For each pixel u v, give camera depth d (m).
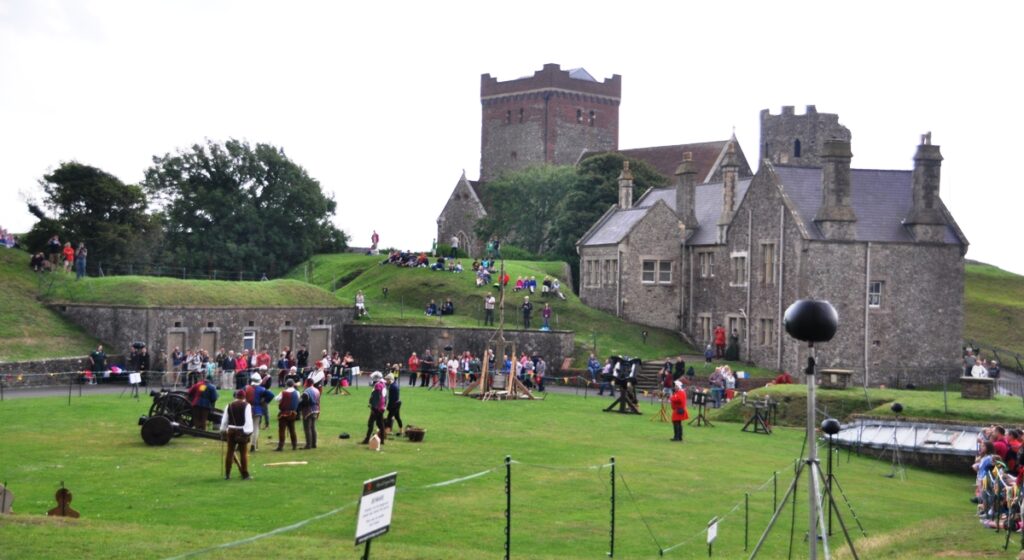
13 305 62.56
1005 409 47.56
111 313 63.59
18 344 57.97
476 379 61.03
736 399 53.97
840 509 30.62
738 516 28.41
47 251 77.06
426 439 39.34
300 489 28.52
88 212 86.25
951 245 72.56
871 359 71.31
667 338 83.12
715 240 81.88
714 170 120.19
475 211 131.00
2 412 42.66
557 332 74.56
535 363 70.62
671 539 25.14
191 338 65.38
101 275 73.56
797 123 126.81
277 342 71.56
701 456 38.81
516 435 41.78
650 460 36.97
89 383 57.00
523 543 23.84
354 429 41.22
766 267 75.25
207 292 69.12
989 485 27.48
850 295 71.06
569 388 68.06
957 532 25.64
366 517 15.19
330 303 76.94
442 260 89.75
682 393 42.88
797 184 74.44
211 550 19.61
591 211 102.88
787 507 29.94
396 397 39.72
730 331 79.81
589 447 39.31
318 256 112.69
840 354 70.88
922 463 42.78
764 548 24.92
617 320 83.81
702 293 83.94
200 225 106.81
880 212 73.38
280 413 35.19
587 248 90.06
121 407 45.22
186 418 37.03
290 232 111.19
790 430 49.97
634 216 87.94
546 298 84.31
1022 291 116.94
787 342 72.31
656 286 85.81
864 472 39.56
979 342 93.19
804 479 34.69
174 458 32.81
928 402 49.50
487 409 51.38
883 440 44.09
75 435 36.94
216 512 25.44
